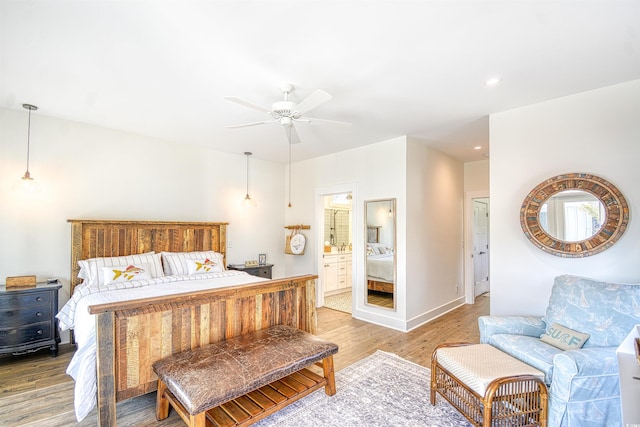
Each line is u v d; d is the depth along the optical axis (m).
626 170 2.55
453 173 5.32
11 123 3.26
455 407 2.12
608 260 2.59
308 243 5.54
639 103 2.51
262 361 2.10
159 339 2.17
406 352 3.35
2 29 1.88
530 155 3.03
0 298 2.91
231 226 5.13
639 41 2.00
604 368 1.86
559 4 1.66
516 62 2.27
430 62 2.27
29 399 2.39
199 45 2.05
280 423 2.12
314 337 2.57
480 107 3.11
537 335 2.52
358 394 2.49
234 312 2.58
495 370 1.96
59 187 3.53
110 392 1.92
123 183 4.00
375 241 4.47
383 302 4.34
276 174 5.86
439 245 4.86
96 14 1.75
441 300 4.89
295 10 1.71
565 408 1.84
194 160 4.70
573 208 2.74
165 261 4.02
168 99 2.94
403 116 3.38
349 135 4.11
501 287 3.16
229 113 3.31
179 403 1.97
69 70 2.39
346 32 1.91
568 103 2.83
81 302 2.73
